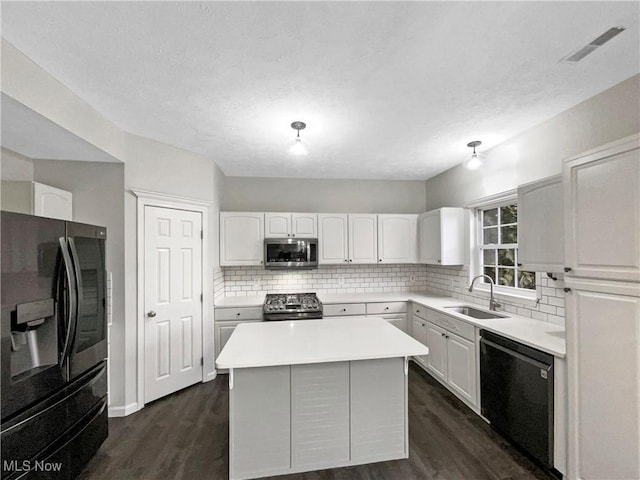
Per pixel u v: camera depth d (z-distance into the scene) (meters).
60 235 1.73
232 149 3.14
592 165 1.61
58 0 1.23
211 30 1.42
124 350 2.63
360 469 1.96
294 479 1.88
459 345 2.81
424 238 4.07
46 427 1.62
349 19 1.36
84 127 2.11
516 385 2.11
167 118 2.39
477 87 1.96
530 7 1.30
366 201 4.52
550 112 2.33
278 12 1.31
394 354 1.88
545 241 2.15
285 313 3.50
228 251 3.84
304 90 1.98
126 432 2.38
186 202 3.12
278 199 4.33
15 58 1.54
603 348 1.56
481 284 3.49
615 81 1.90
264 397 1.90
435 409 2.68
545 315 2.56
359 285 4.46
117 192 2.64
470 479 1.86
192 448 2.19
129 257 2.68
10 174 2.36
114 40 1.48
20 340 1.56
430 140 2.92
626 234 1.45
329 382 1.97
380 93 2.03
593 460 1.60
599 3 1.28
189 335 3.16
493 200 3.15
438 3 1.27
